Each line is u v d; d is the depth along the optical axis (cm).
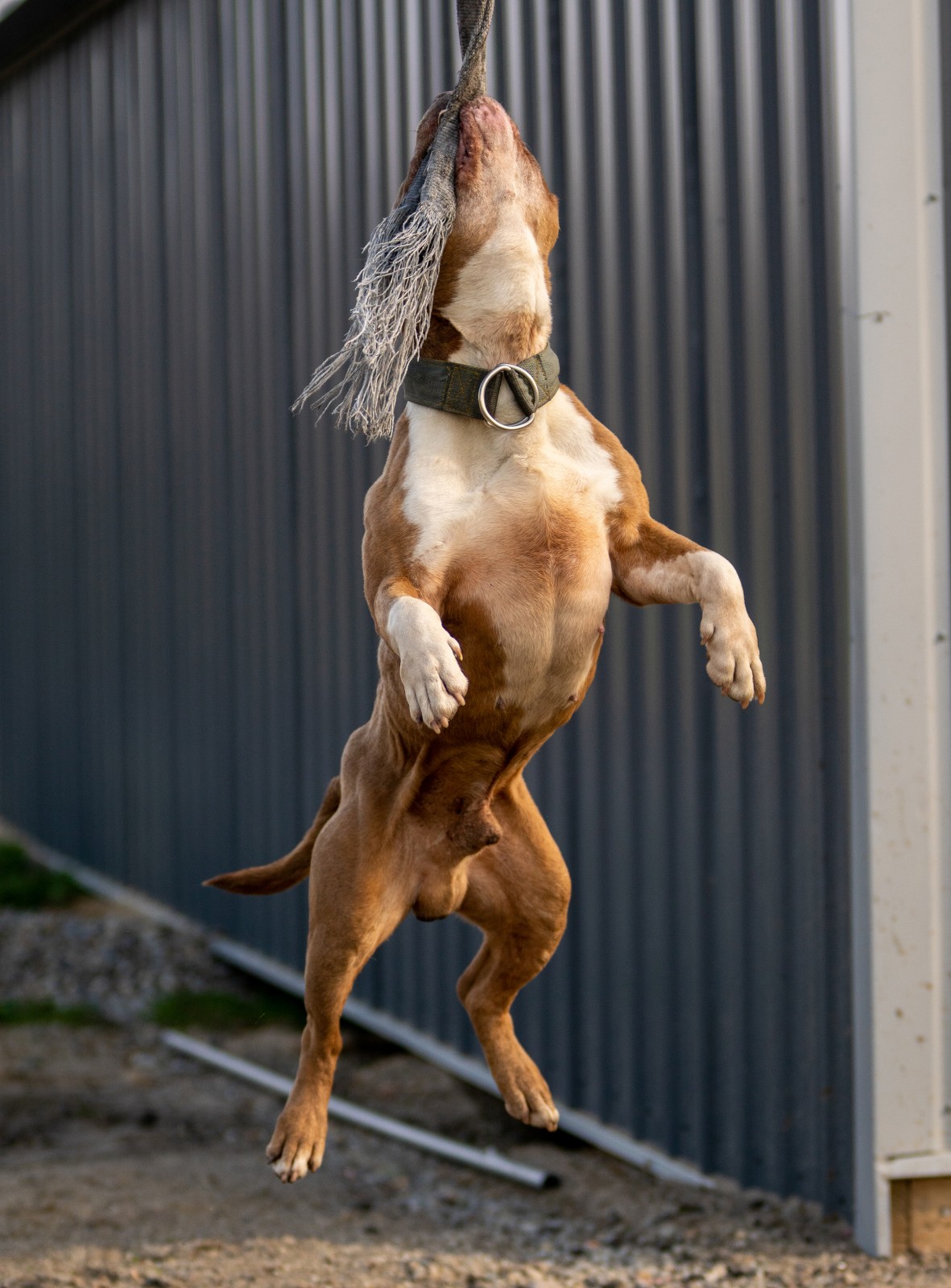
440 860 289
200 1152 611
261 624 822
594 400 588
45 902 1025
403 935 715
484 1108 648
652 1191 550
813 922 510
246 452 828
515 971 310
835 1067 505
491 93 627
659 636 562
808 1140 516
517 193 253
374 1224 534
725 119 524
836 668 502
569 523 255
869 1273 466
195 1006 807
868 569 480
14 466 1162
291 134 768
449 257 252
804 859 513
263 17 786
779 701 519
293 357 777
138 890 992
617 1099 591
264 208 796
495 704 263
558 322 602
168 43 891
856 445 480
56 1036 773
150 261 928
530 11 603
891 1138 479
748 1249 488
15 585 1171
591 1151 599
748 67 515
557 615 255
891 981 480
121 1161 596
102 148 984
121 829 1012
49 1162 594
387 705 275
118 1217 534
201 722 896
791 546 512
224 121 834
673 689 559
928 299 482
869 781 480
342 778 296
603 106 573
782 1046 522
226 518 853
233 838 863
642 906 577
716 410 535
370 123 696
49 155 1065
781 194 507
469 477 256
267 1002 821
